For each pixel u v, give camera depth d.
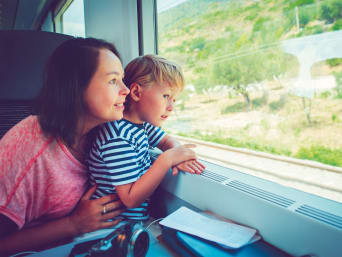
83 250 0.56
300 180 0.82
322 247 0.48
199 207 0.77
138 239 0.50
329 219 0.50
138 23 1.23
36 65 0.94
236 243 0.55
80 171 0.72
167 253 0.61
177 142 0.99
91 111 0.61
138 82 0.78
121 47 1.28
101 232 0.73
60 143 0.63
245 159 1.15
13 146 0.60
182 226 0.65
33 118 0.66
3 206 0.58
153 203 0.98
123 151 0.70
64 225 0.66
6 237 0.62
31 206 0.66
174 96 0.82
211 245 0.57
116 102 0.61
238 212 0.65
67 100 0.59
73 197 0.71
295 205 0.57
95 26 1.58
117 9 1.27
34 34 0.95
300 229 0.52
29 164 0.60
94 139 0.74
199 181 0.76
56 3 2.93
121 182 0.69
